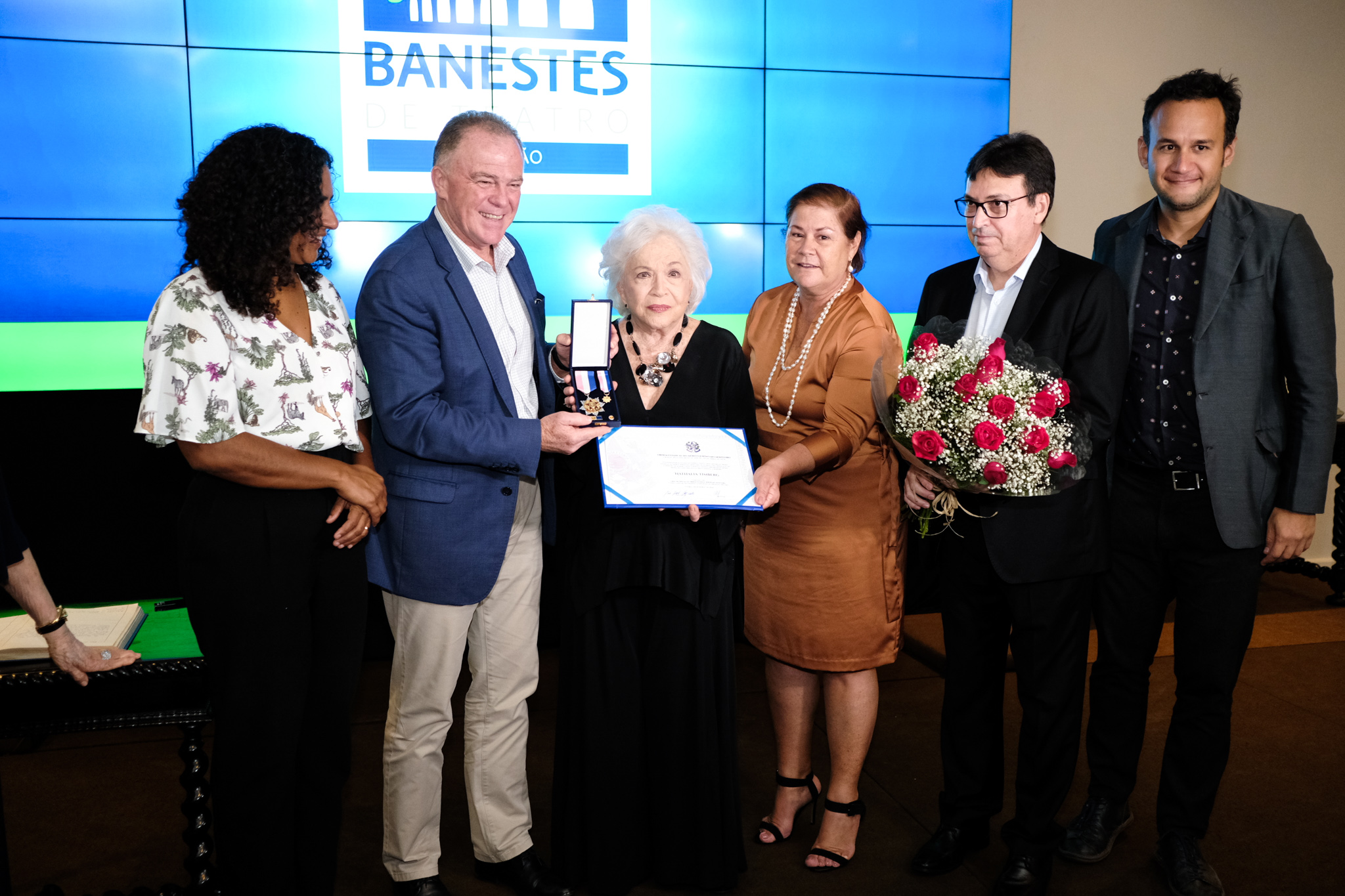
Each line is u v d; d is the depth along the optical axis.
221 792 1.66
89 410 3.55
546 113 3.81
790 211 2.11
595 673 2.00
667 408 1.99
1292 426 2.08
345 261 3.72
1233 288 2.06
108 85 3.47
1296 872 2.21
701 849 2.05
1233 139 2.05
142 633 1.97
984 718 2.22
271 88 3.59
